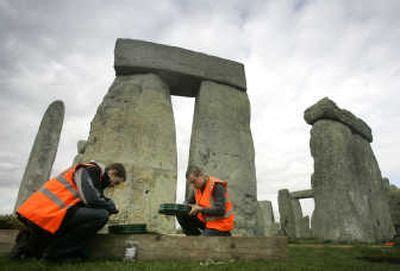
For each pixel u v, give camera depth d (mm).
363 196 11594
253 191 7844
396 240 10547
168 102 7980
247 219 7488
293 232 16688
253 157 8227
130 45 7938
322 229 10609
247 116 8547
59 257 3383
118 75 8062
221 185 4270
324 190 10898
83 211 3377
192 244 3822
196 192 4539
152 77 7902
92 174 3543
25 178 9680
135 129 7359
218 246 3857
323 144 11344
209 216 4227
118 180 3818
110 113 7461
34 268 2891
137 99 7625
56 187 3393
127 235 3795
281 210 17422
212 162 7535
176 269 3090
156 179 7156
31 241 3406
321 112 11695
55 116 10195
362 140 13203
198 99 8188
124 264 3285
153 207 6922
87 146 7238
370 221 11281
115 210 3775
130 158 7090
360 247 7199
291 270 3275
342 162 10906
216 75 8414
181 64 8094
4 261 3242
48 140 9906
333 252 5855
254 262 3686
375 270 3617
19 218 3314
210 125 7836
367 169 12586
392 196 16641
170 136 7680
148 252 3742
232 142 7969
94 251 3707
